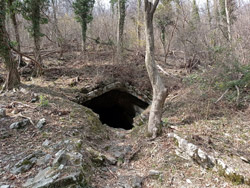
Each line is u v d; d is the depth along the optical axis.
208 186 2.91
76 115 5.20
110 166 3.71
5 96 5.87
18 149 3.42
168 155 3.77
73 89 8.23
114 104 11.62
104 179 3.23
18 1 8.45
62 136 3.97
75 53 13.22
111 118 12.75
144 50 13.52
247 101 5.14
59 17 19.42
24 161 3.00
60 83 8.55
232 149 3.44
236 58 6.38
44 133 3.99
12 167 2.89
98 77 9.39
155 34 15.55
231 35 8.82
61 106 5.54
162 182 3.17
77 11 12.42
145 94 9.40
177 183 3.09
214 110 5.05
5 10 6.63
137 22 14.05
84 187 2.71
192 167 3.38
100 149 4.32
